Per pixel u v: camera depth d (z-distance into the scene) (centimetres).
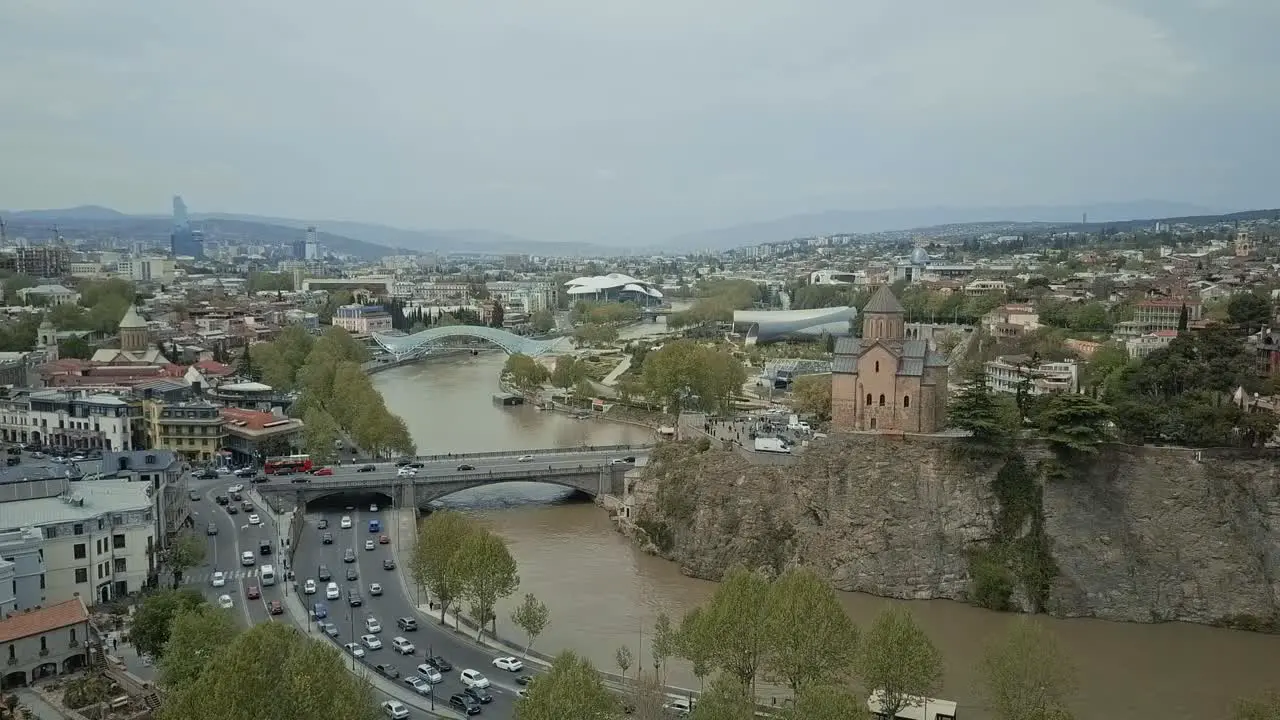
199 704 13088
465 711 17025
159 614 17912
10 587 18838
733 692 15000
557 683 14175
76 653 17862
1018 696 16125
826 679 16238
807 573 17912
